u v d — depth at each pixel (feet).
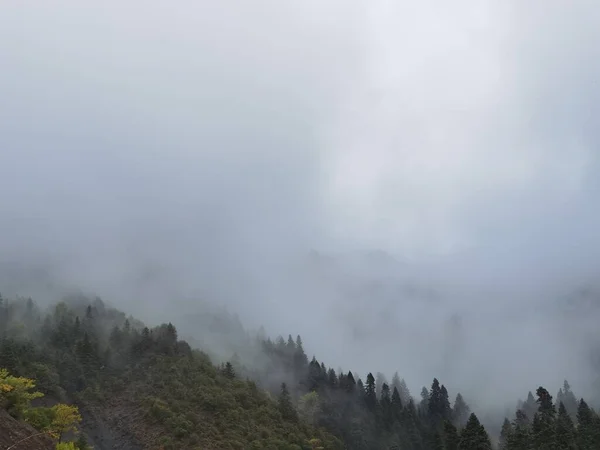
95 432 284.61
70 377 328.90
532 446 307.17
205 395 314.55
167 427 277.03
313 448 308.40
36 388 292.40
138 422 289.74
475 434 299.99
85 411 300.40
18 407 183.11
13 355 304.09
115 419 297.74
